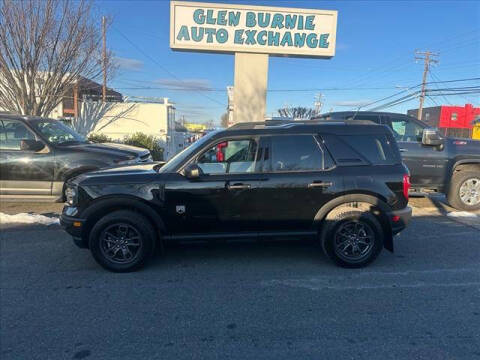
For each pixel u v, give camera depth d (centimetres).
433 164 765
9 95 1586
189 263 479
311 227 464
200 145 456
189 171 436
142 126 2542
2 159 703
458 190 760
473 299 379
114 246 447
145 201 442
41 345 298
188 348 296
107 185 442
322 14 1245
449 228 636
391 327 327
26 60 1507
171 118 2823
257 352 291
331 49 1269
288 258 498
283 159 457
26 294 390
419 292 395
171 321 337
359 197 457
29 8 1460
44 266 467
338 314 349
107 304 369
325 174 455
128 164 545
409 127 799
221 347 297
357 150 466
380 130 473
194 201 446
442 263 479
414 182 774
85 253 513
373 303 371
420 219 697
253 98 1299
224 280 427
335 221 452
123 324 332
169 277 435
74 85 1741
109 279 429
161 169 465
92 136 2083
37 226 634
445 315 347
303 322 335
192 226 452
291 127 464
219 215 450
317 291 398
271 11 1234
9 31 1443
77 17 1583
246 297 384
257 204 451
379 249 460
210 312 353
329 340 307
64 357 283
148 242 446
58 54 1584
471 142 781
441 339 308
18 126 722
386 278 432
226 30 1235
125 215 441
